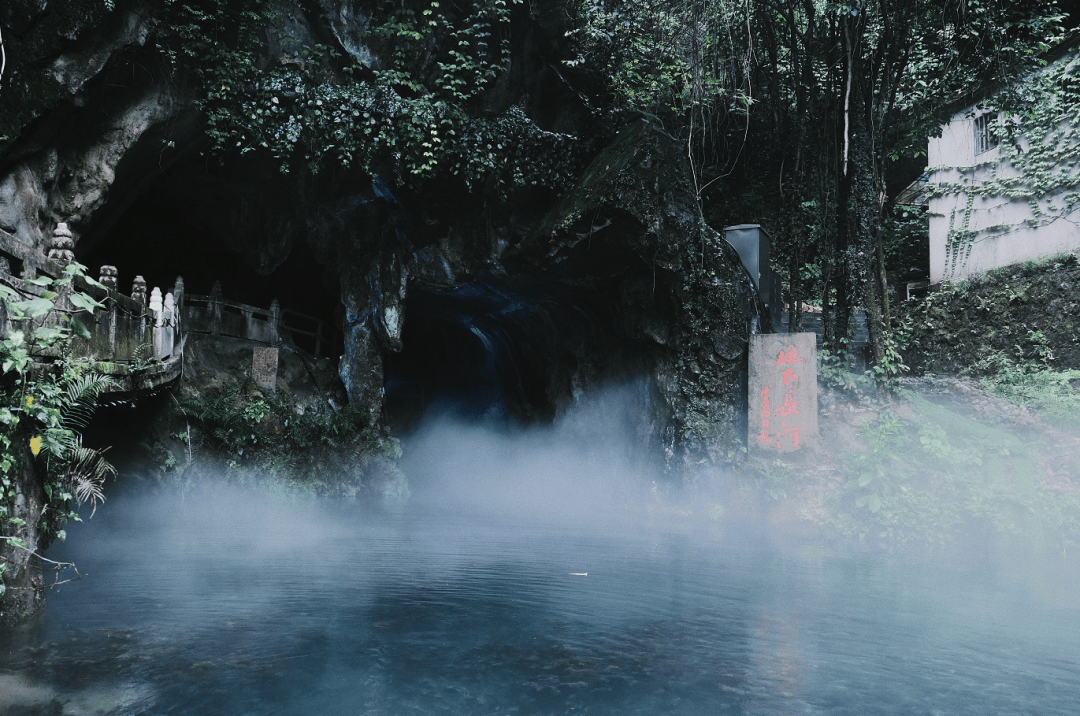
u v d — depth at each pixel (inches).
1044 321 633.0
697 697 176.4
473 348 981.8
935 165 735.7
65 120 427.5
